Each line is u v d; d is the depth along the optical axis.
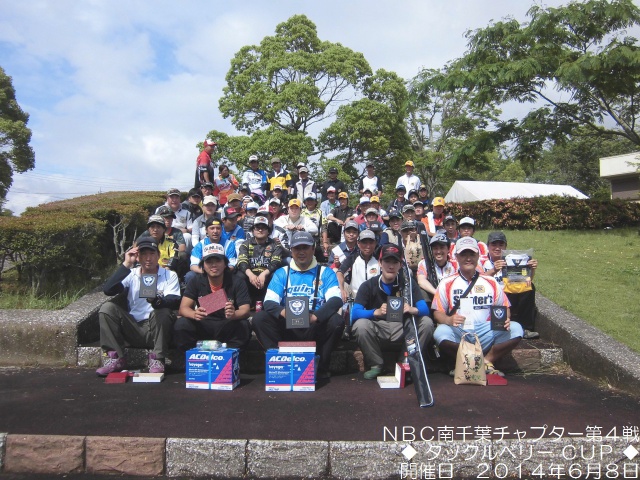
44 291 6.50
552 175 40.28
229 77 23.77
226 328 5.33
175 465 3.64
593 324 5.95
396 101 23.47
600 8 12.44
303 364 4.84
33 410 4.21
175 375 5.35
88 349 5.54
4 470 3.70
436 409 4.32
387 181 25.03
